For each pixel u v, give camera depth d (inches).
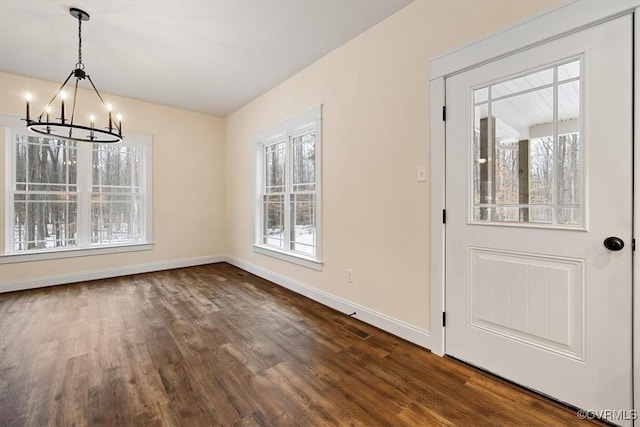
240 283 161.0
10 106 143.0
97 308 123.0
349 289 115.4
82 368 79.0
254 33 108.5
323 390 70.3
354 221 112.6
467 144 79.6
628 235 56.7
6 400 66.2
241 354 86.6
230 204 208.8
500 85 73.9
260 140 173.3
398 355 86.0
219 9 95.1
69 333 99.8
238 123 196.5
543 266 67.4
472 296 79.7
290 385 72.2
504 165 74.1
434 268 86.8
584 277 61.9
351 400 66.8
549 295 66.6
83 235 165.8
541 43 66.1
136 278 170.7
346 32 107.8
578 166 62.9
